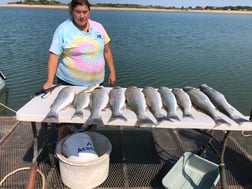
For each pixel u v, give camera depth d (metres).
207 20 44.62
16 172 3.04
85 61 3.14
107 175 2.95
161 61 12.33
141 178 3.02
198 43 17.84
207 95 2.88
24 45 14.52
